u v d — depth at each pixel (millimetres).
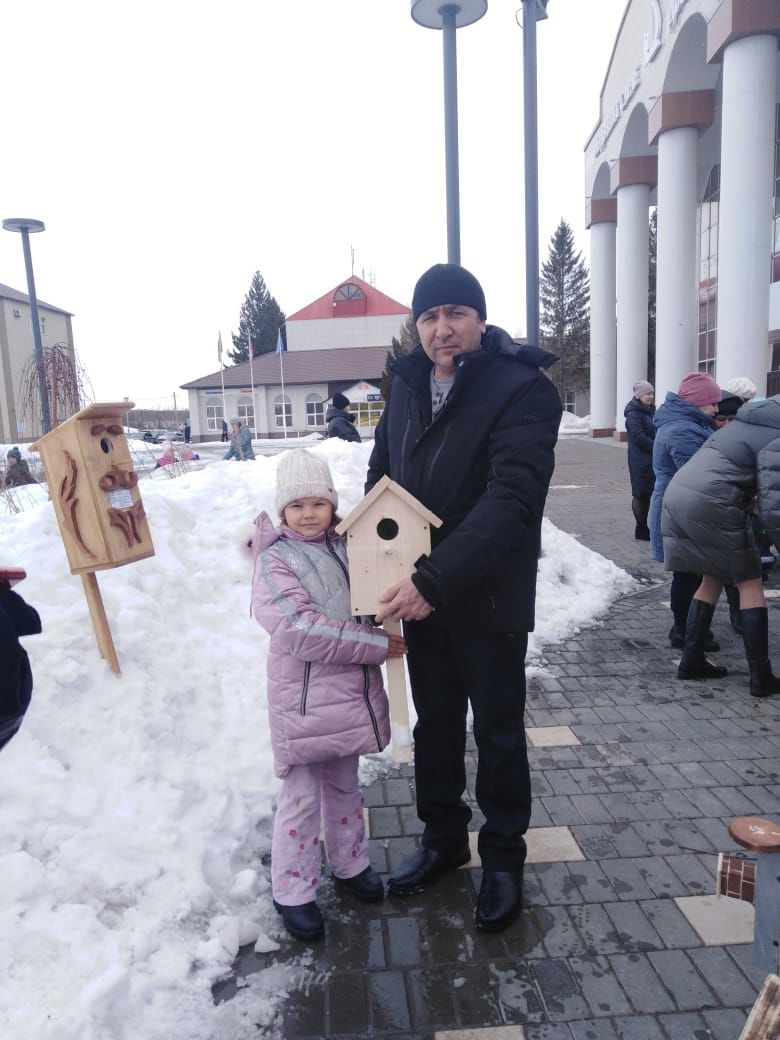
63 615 3258
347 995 2215
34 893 2240
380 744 2479
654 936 2432
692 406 5801
